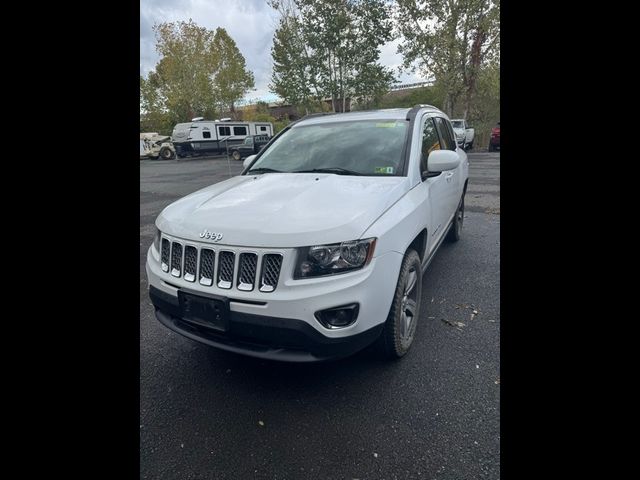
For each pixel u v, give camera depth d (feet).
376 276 6.79
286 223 6.72
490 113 74.95
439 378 7.91
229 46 124.16
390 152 9.74
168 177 50.90
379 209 7.31
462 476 5.67
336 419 6.94
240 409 7.33
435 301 11.48
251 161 12.01
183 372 8.55
